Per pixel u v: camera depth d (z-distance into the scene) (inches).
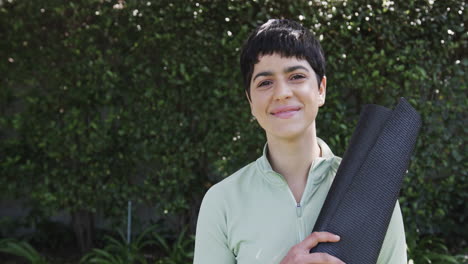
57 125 152.0
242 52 47.9
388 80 134.6
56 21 148.5
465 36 134.5
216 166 142.8
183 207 149.4
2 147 157.6
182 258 144.3
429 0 131.6
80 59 147.4
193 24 138.6
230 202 47.6
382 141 43.3
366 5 132.0
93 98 149.9
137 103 147.6
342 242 40.5
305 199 45.9
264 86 44.8
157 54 145.3
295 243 44.8
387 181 42.1
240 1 133.6
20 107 160.6
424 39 135.2
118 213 154.7
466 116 141.9
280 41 43.9
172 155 147.3
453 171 146.9
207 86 142.6
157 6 139.3
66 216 175.6
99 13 142.9
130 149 151.1
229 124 142.4
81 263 153.3
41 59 150.6
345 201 41.7
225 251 47.6
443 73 139.5
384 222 41.7
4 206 175.3
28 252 150.5
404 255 46.0
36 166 155.4
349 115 142.1
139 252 153.9
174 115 145.3
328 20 131.6
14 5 148.0
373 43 133.0
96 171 152.0
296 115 43.9
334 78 135.7
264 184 47.4
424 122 137.3
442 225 153.2
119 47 146.8
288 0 131.1
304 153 46.8
